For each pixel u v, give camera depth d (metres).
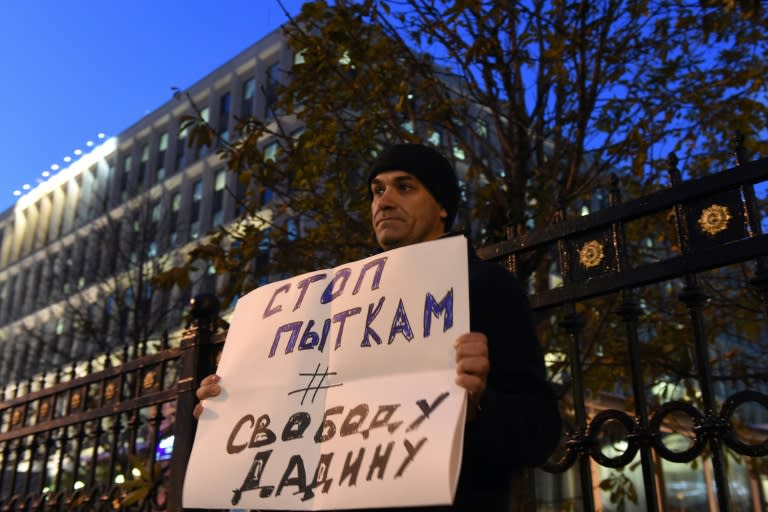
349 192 4.91
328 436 1.50
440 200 1.81
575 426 2.04
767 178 1.76
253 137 4.79
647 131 5.11
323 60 4.61
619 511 5.55
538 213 4.76
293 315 1.77
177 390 3.16
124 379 3.71
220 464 1.65
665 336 5.09
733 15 4.91
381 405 1.46
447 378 1.41
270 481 1.54
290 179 4.98
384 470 1.36
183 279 4.65
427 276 1.56
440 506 1.43
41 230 46.91
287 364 1.69
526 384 1.47
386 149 1.87
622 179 5.48
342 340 1.62
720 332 4.92
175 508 2.85
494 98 5.08
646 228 5.23
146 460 3.25
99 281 20.75
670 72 5.17
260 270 4.93
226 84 35.97
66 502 3.74
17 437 4.39
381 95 4.80
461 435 1.32
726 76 5.19
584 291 2.07
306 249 4.89
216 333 3.24
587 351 4.91
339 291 1.71
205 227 32.44
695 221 1.87
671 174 1.99
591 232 2.12
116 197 39.75
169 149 37.47
